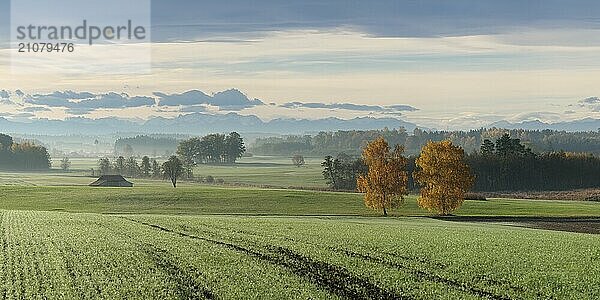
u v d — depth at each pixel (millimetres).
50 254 34469
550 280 29188
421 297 25625
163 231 45031
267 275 29219
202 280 28125
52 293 25812
